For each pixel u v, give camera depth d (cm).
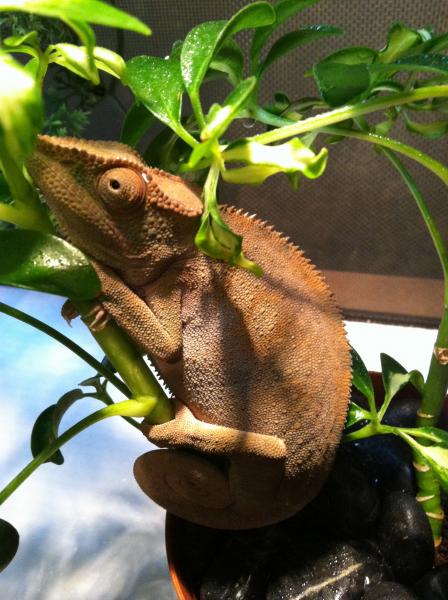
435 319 28
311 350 13
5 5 7
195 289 12
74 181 11
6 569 19
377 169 25
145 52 23
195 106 9
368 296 28
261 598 14
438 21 21
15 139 8
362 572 14
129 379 12
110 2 22
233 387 13
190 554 15
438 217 26
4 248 10
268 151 9
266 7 9
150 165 14
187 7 22
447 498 17
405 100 10
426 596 13
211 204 9
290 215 27
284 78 23
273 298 13
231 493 14
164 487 14
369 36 21
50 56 10
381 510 15
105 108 25
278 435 13
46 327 12
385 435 17
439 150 24
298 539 15
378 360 26
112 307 12
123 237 11
